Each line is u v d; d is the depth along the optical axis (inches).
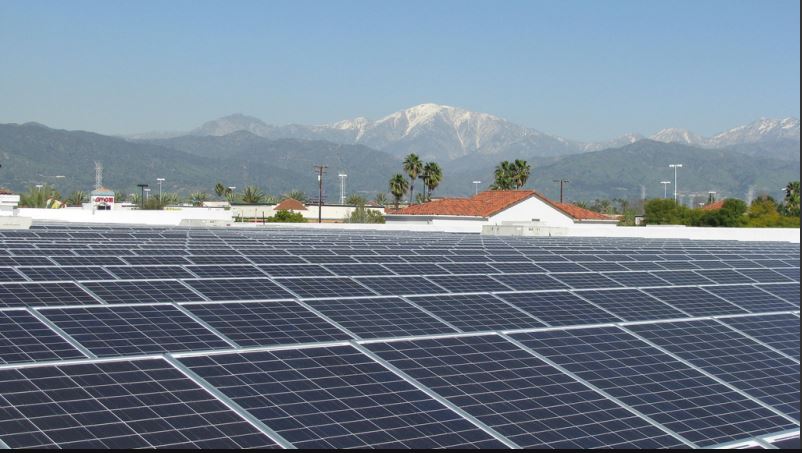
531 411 616.1
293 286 949.2
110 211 3927.2
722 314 1032.2
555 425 597.3
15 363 577.3
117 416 514.3
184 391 565.9
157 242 1569.9
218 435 510.3
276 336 721.6
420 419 574.2
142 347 649.6
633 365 759.1
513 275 1184.2
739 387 744.3
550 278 1189.1
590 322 900.6
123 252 1243.2
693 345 857.5
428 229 3641.7
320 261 1230.3
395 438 540.4
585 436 586.6
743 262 1656.0
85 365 588.4
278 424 537.3
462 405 608.7
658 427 623.5
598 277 1242.0
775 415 686.5
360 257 1300.4
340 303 869.2
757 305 1121.4
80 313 726.5
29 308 723.4
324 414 561.0
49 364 580.7
